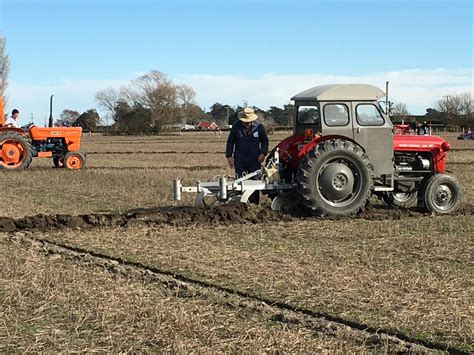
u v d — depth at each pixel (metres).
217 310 6.27
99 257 8.59
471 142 51.09
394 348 5.36
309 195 11.52
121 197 14.89
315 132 12.16
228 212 11.46
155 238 9.83
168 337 5.52
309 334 5.64
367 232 10.25
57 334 5.64
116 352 5.24
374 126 11.99
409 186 12.73
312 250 8.88
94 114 96.94
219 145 49.09
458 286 7.05
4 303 6.46
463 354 5.27
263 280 7.29
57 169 23.11
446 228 10.66
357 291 6.86
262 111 92.19
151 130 87.38
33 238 9.97
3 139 22.17
